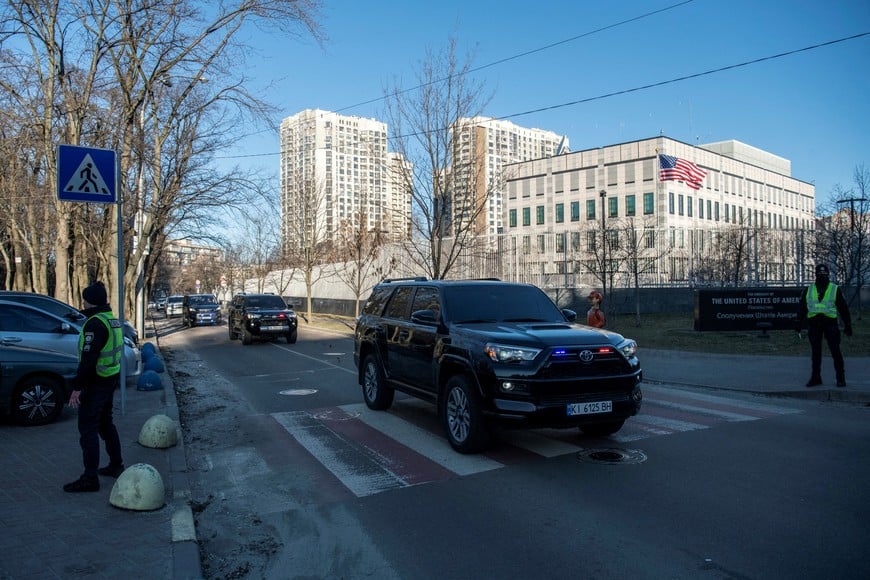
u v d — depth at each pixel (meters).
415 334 8.34
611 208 71.25
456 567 4.29
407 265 32.50
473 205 20.19
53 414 8.78
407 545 4.70
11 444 7.54
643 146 68.88
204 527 5.20
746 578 3.99
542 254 30.81
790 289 19.03
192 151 21.06
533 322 7.85
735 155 89.38
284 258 47.81
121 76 17.28
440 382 7.60
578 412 6.56
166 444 7.48
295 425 8.94
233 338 25.52
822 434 7.79
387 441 7.85
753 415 8.98
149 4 16.66
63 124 16.84
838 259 24.50
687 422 8.53
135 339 16.47
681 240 31.03
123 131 18.03
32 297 11.60
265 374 14.70
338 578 4.21
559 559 4.36
